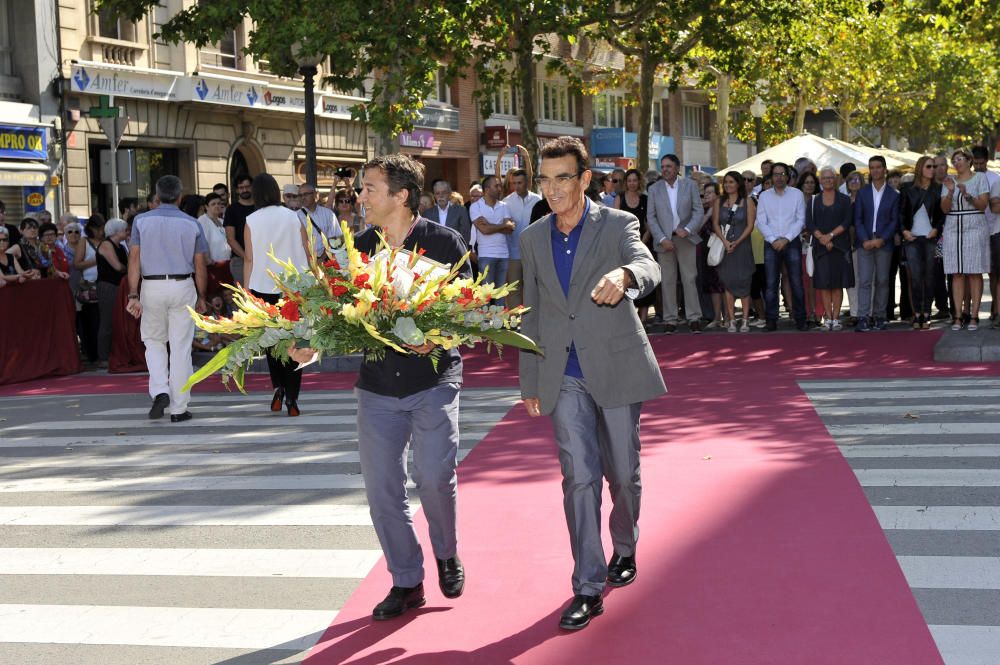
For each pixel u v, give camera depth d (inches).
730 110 2356.1
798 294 647.1
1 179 962.7
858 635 195.8
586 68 1786.4
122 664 195.2
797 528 257.6
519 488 303.7
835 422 378.6
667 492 292.8
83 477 340.8
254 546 261.1
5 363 579.8
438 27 805.9
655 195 651.5
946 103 2070.6
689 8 1100.5
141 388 543.8
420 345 191.0
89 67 1038.4
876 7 1018.1
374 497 209.5
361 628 208.1
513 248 676.1
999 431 353.4
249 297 196.5
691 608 211.0
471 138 1628.9
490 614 212.1
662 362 555.8
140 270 424.2
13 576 245.1
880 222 624.4
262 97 1232.8
